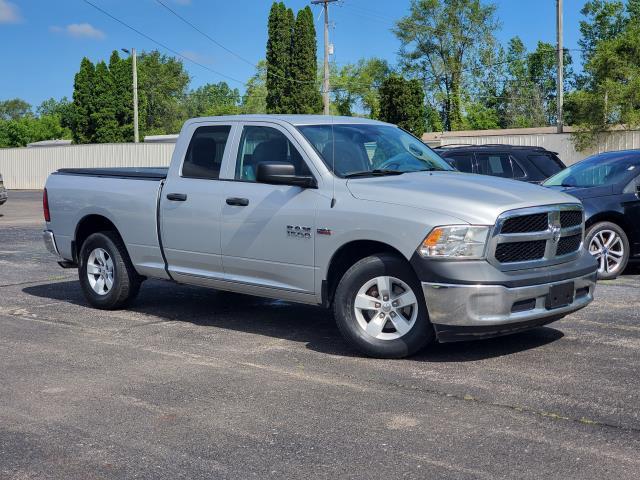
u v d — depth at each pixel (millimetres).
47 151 50000
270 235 6684
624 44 34750
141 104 74062
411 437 4414
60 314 8102
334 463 4070
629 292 8906
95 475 3979
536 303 5863
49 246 8812
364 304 6117
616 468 3943
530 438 4367
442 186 6117
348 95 79562
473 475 3883
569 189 10148
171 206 7469
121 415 4867
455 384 5398
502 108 80312
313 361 6086
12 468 4082
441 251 5691
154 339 6926
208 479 3908
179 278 7590
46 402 5137
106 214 8086
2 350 6547
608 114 33156
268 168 6363
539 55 84500
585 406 4895
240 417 4801
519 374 5613
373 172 6551
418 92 51344
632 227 9797
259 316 7883
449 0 68062
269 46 58906
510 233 5773
